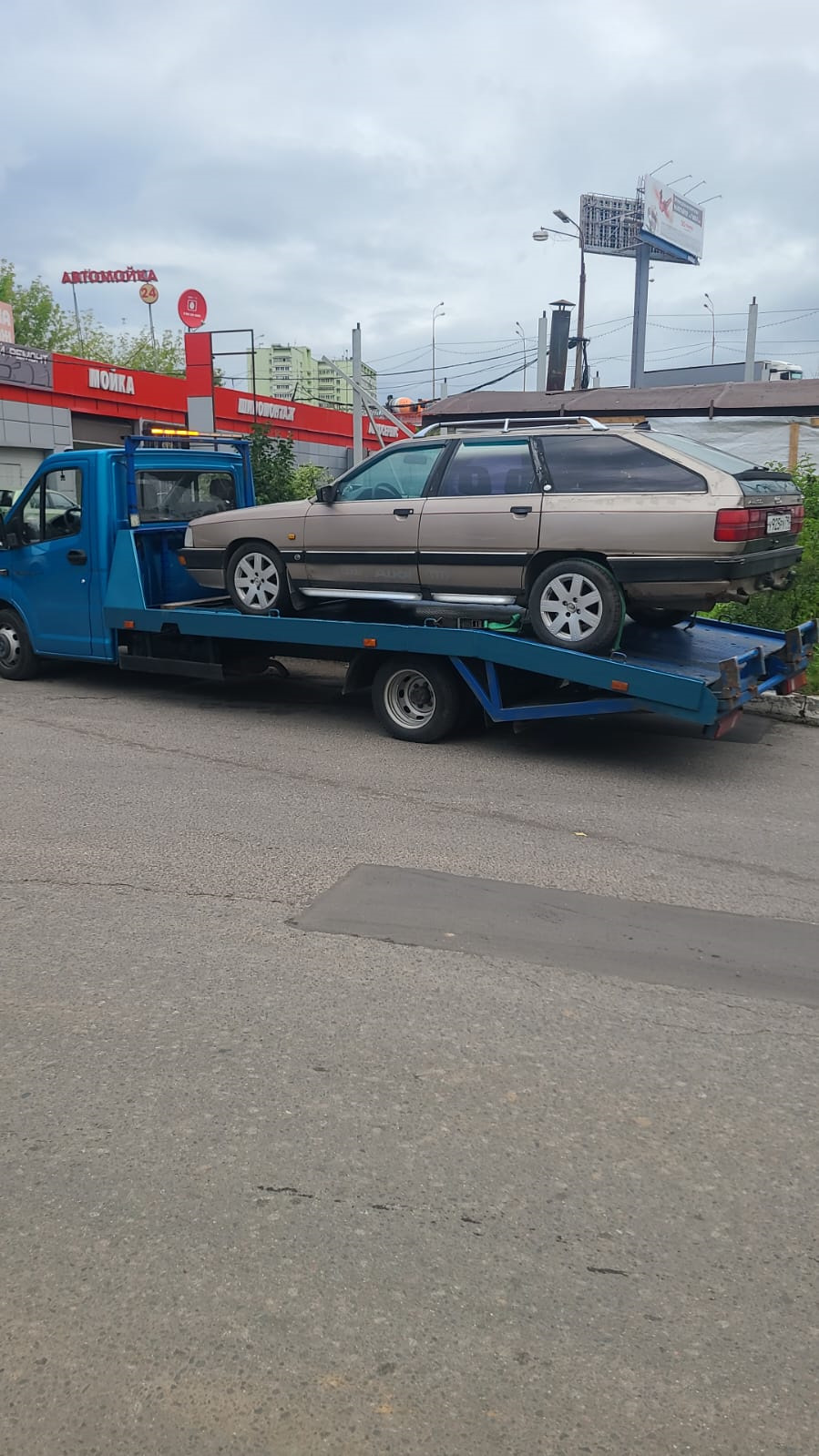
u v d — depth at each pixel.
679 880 5.20
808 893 5.05
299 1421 2.16
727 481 6.70
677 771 7.26
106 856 5.45
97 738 8.06
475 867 5.34
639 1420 2.17
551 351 28.03
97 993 3.95
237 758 7.53
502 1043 3.63
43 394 23.39
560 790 6.77
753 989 4.06
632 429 7.25
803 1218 2.79
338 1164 2.97
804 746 8.02
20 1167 2.95
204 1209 2.78
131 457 9.12
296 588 8.59
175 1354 2.32
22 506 9.80
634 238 43.94
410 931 4.54
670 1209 2.81
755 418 18.70
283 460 16.70
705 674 6.87
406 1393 2.23
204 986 4.01
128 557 9.12
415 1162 2.98
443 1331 2.39
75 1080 3.38
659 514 6.81
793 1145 3.10
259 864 5.35
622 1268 2.59
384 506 7.95
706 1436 2.14
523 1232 2.71
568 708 7.23
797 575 10.05
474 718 8.30
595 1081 3.41
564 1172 2.96
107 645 9.49
